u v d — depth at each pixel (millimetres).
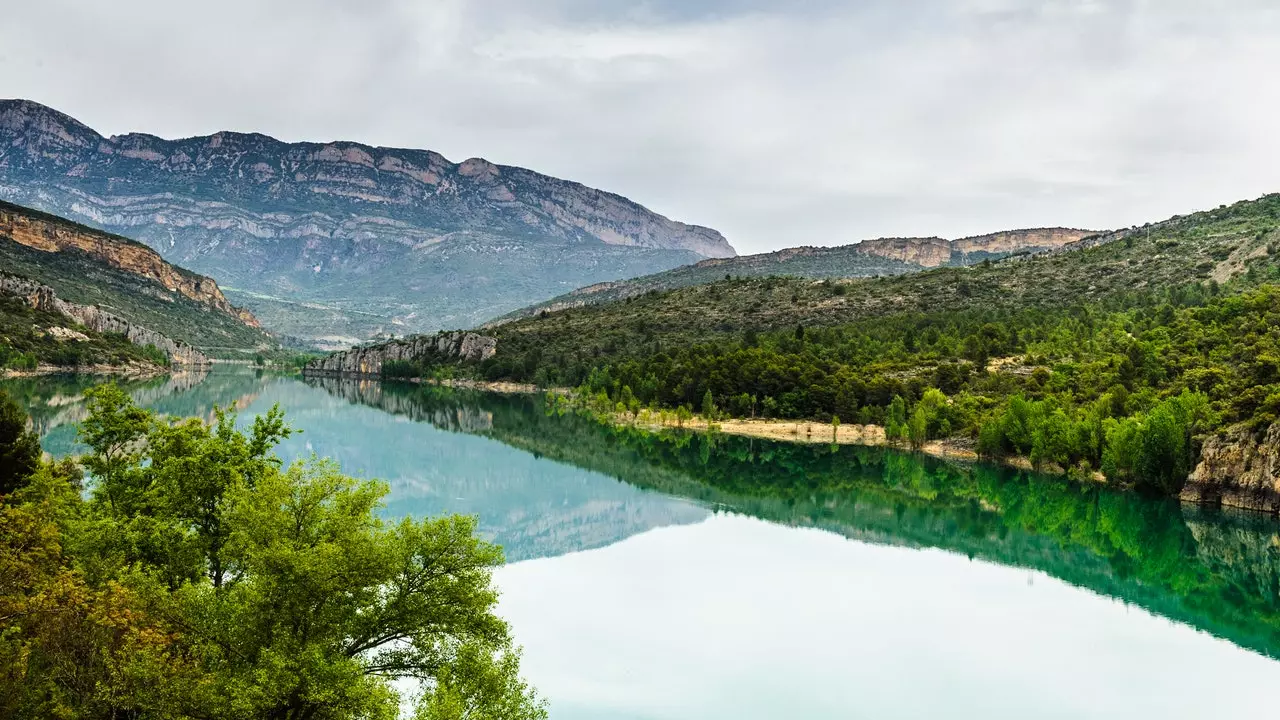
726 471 132500
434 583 33938
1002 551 85875
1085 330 182000
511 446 154250
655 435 168125
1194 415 109812
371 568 32000
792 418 177500
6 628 28516
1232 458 101500
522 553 83438
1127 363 137625
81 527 37625
